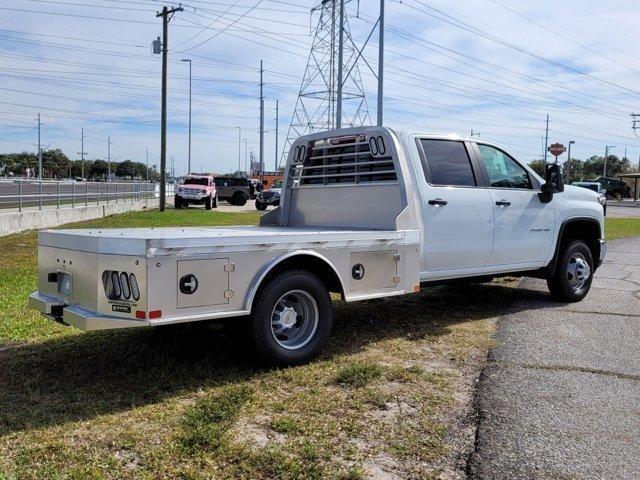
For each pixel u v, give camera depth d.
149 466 3.26
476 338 6.03
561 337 6.10
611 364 5.19
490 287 9.12
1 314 6.68
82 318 4.23
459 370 5.02
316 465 3.28
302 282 4.96
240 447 3.46
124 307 4.18
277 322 4.96
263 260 4.67
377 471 3.25
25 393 4.35
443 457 3.43
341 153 6.78
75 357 5.19
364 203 6.42
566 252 7.77
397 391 4.47
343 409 4.10
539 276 7.80
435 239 6.18
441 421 3.93
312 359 5.13
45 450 3.42
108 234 4.63
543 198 7.41
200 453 3.39
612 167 116.81
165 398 4.25
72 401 4.20
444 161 6.43
